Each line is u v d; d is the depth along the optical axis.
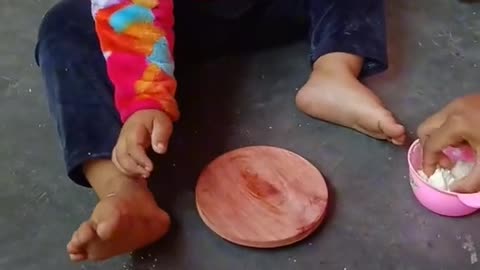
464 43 1.61
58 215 1.35
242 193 1.31
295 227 1.25
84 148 1.26
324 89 1.42
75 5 1.40
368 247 1.26
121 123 1.28
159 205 1.34
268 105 1.50
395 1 1.72
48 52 1.35
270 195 1.30
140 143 1.21
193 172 1.39
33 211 1.36
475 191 1.23
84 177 1.29
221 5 1.51
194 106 1.50
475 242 1.26
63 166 1.43
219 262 1.25
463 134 1.20
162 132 1.23
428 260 1.24
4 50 1.68
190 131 1.46
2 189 1.40
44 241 1.31
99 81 1.32
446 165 1.28
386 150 1.41
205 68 1.58
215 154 1.42
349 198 1.34
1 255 1.29
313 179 1.33
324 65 1.45
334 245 1.27
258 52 1.61
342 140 1.43
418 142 1.32
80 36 1.36
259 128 1.46
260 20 1.55
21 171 1.43
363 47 1.46
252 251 1.26
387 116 1.37
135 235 1.20
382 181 1.36
